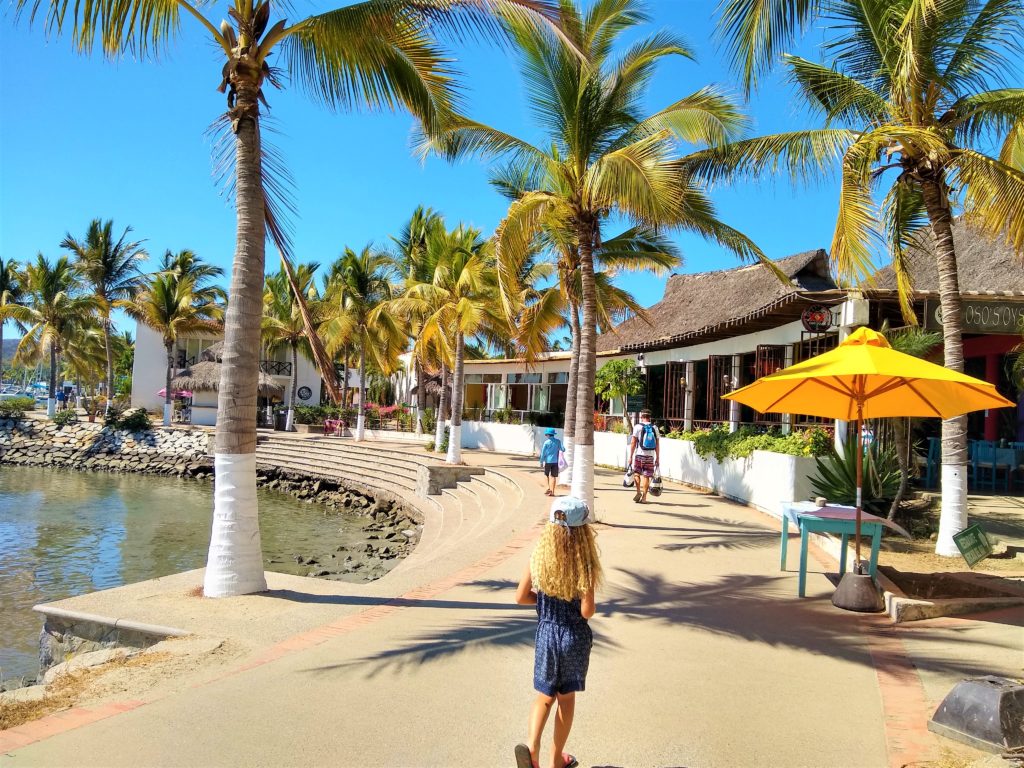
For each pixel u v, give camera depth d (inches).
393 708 186.5
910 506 450.3
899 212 414.3
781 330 660.7
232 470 315.3
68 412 1777.8
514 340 977.5
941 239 382.6
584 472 475.2
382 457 1150.3
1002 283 584.4
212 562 312.2
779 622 265.0
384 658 225.9
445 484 842.2
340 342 1342.3
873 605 277.9
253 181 326.6
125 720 179.5
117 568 621.3
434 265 1031.6
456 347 960.9
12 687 347.9
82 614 278.4
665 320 1077.8
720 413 797.9
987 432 659.4
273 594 310.8
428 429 1540.4
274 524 861.2
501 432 1269.7
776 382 276.7
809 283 829.8
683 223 471.5
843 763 156.2
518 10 333.4
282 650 235.3
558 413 1235.2
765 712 183.8
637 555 380.8
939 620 266.5
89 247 1664.6
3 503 997.2
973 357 680.4
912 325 454.3
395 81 358.3
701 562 364.8
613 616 272.1
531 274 902.4
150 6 305.4
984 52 367.2
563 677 145.7
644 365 950.4
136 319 1727.4
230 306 323.6
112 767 154.4
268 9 322.3
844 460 458.9
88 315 1752.0
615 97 470.0
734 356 776.9
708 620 266.8
